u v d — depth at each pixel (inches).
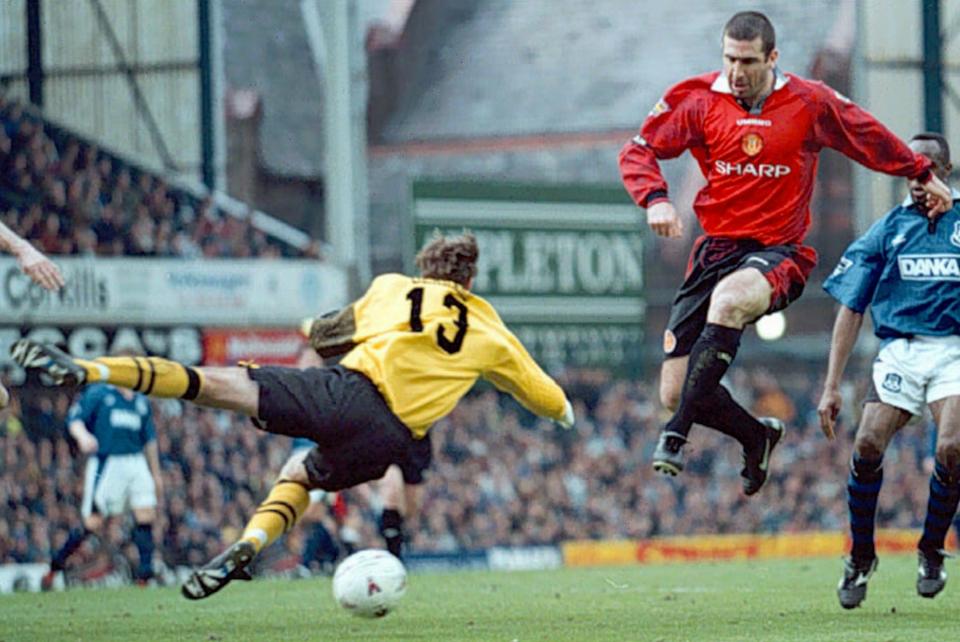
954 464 1311.5
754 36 1273.4
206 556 3139.8
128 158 3718.0
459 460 3688.5
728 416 1370.6
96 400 2374.5
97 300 3508.9
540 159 6673.2
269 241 3880.4
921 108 4640.8
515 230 4163.4
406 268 4047.7
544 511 3747.5
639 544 3206.2
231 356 3683.6
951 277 1305.4
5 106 3580.2
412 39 6860.2
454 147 6697.8
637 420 4205.2
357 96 4190.5
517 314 4158.5
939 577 1380.4
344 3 4030.5
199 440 3277.6
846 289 1341.0
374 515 3213.6
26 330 3398.1
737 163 1310.3
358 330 1245.1
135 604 1743.4
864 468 1341.0
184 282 3631.9
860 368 4554.6
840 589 1389.0
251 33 5206.7
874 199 4576.8
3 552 2923.2
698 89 1325.0
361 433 1211.2
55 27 4045.3
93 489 2379.4
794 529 4028.1
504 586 1952.5
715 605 1526.8
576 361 4227.4
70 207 3577.8
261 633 1326.3
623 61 6806.1
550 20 6919.3
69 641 1282.0
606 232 4269.2
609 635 1234.0
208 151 4028.1
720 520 3966.5
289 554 2842.0
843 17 6584.6
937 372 1312.7
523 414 4047.7
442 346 1235.2
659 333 6131.9
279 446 3412.9
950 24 4670.3
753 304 1290.6
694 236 6225.4
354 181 4183.1
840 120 1304.1
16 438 3112.7
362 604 1261.1
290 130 5246.1
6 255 3380.9
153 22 4050.2
